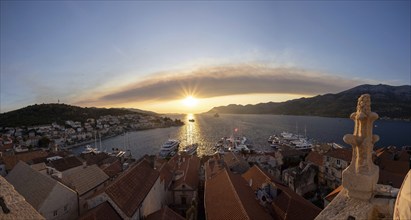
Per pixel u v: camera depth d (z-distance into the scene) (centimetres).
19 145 17425
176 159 8838
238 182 4312
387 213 786
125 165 8894
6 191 892
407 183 592
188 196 5769
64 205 3362
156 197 4588
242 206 3133
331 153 6950
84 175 4875
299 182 6419
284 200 3550
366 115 822
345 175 846
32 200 3191
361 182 809
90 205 3172
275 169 7944
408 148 10075
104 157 10969
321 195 6291
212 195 4181
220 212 3388
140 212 3509
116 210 3108
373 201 805
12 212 858
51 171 5791
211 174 5766
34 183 3475
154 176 4716
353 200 830
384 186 843
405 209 570
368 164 823
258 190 4206
